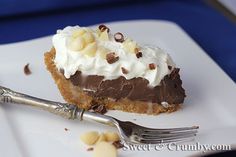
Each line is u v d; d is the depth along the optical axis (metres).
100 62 0.40
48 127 0.38
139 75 0.40
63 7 0.61
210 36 0.56
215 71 0.46
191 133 0.37
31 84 0.43
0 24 0.59
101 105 0.41
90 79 0.40
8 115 0.39
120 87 0.40
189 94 0.43
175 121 0.40
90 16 0.61
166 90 0.40
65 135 0.38
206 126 0.39
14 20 0.60
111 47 0.40
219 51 0.53
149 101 0.40
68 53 0.40
